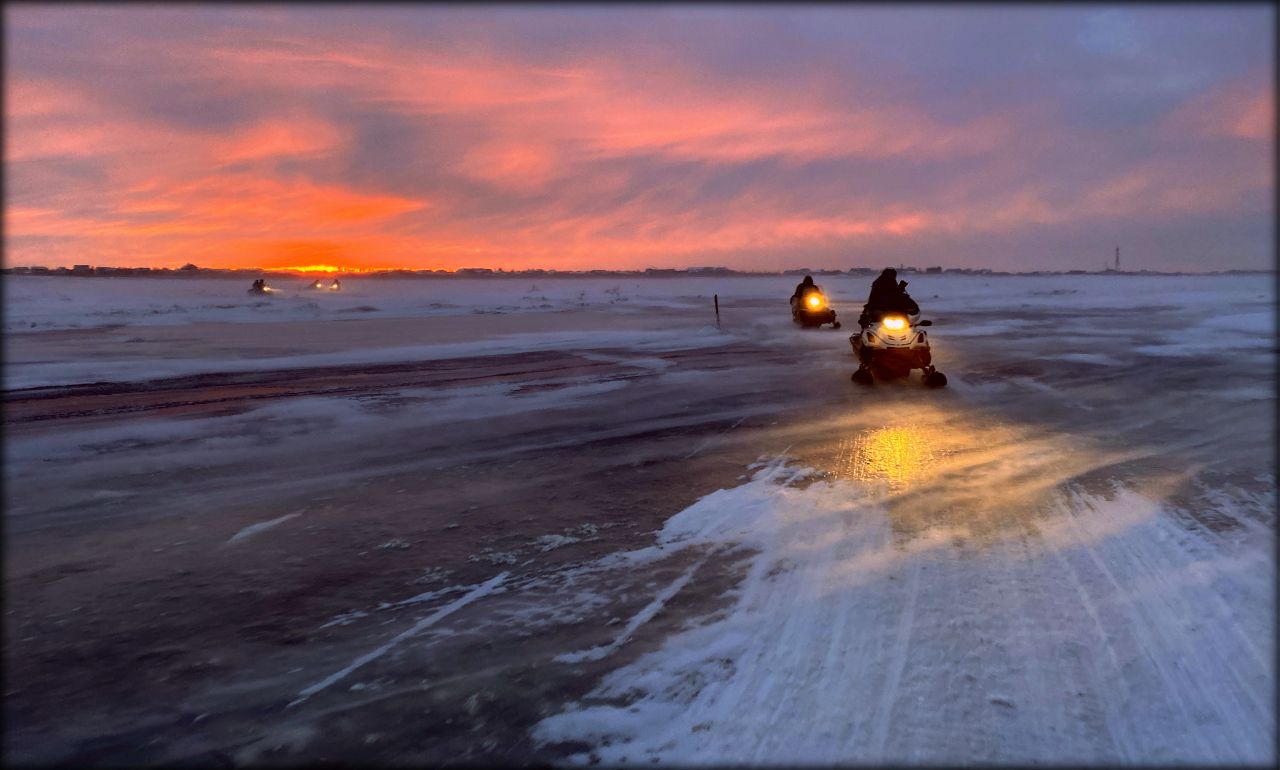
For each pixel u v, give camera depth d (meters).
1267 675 3.10
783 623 3.71
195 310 34.59
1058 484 5.96
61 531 5.24
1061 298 43.31
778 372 13.10
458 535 5.11
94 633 3.75
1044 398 10.13
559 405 9.99
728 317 29.08
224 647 3.61
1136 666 3.21
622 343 18.50
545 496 5.96
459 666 3.42
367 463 7.05
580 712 3.04
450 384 11.91
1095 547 4.56
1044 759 2.64
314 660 3.49
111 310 34.34
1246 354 14.98
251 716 3.05
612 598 4.08
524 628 3.77
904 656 3.35
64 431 8.42
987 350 16.11
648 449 7.50
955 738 2.77
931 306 35.41
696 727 2.91
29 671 3.39
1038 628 3.56
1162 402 9.70
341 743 2.87
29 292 61.25
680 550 4.75
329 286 71.06
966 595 3.94
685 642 3.58
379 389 11.42
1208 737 2.73
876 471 6.48
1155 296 44.84
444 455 7.35
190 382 12.20
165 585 4.33
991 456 6.94
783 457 7.07
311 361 15.05
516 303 43.78
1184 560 4.30
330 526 5.32
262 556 4.77
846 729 2.85
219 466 6.96
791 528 5.05
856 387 11.31
